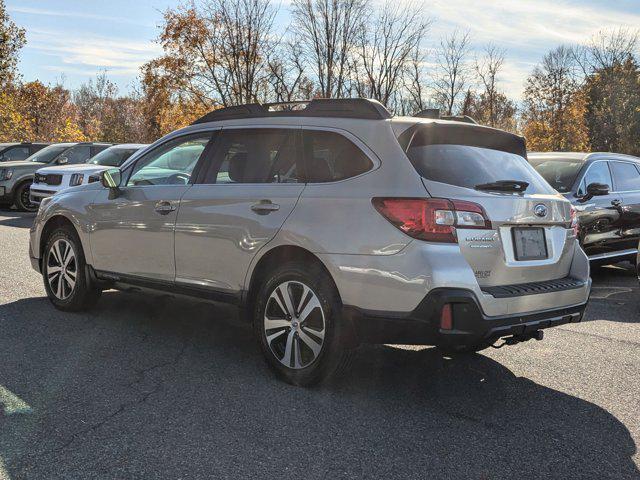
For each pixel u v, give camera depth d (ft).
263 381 13.30
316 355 12.61
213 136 15.47
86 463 9.40
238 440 10.42
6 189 49.01
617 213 26.81
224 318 18.54
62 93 172.86
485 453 10.34
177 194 15.35
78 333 16.31
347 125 13.08
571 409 12.47
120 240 16.57
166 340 16.03
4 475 8.96
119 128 140.46
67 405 11.59
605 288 26.32
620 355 16.24
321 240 12.35
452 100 120.98
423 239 11.37
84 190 18.11
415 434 10.98
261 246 13.35
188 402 11.98
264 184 13.84
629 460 10.26
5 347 14.87
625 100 135.44
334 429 11.03
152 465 9.43
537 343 17.30
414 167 11.95
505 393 13.26
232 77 92.68
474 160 12.80
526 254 12.62
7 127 97.19
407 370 14.55
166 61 92.53
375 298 11.71
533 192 13.29
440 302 11.10
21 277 22.99
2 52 98.22
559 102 148.46
